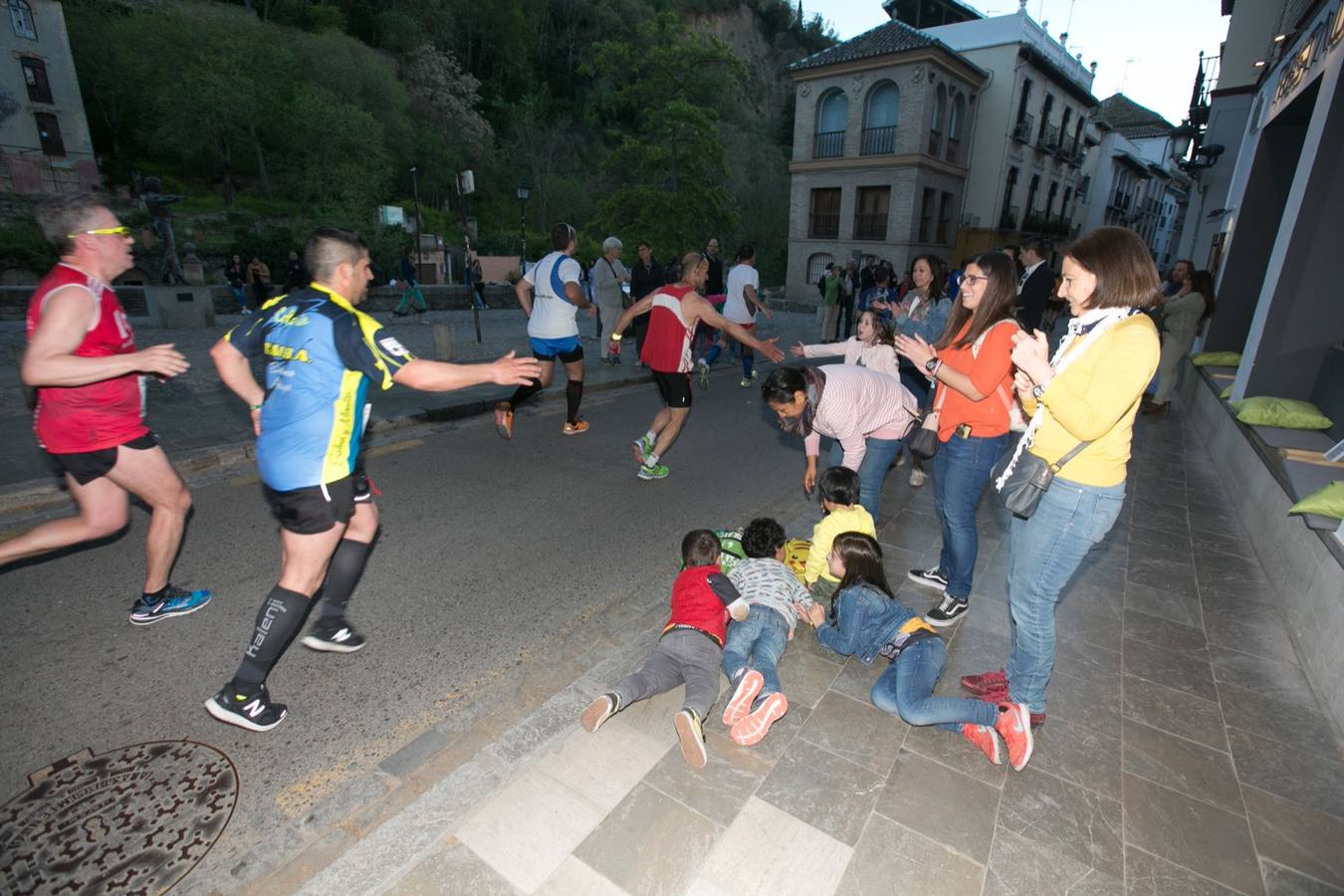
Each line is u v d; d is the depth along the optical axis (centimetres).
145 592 329
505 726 273
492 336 1391
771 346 519
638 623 349
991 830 226
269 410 242
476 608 362
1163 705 295
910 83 2483
